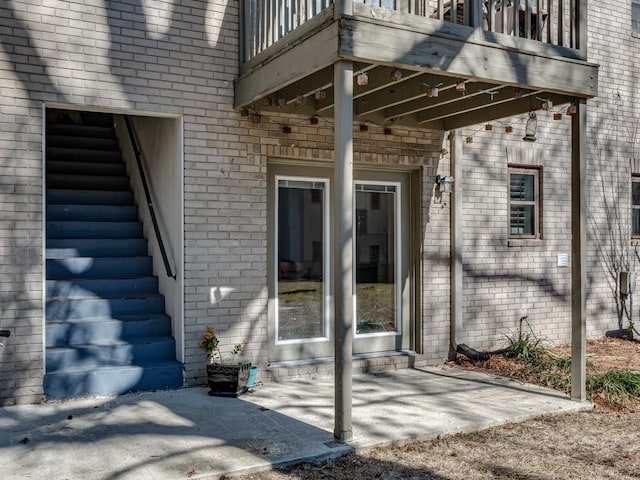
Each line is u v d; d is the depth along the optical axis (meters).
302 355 6.35
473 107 5.93
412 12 4.59
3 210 4.97
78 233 6.91
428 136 6.82
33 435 4.28
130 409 4.92
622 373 5.99
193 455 3.93
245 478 3.68
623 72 8.52
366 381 6.07
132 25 5.43
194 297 5.64
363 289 6.72
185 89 5.63
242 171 5.86
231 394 5.31
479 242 7.23
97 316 6.05
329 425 4.57
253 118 5.80
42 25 5.10
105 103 5.31
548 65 5.14
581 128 5.41
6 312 4.97
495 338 7.32
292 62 4.76
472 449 4.29
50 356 5.34
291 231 6.33
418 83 5.37
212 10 5.77
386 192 6.89
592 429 4.77
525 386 5.91
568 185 7.95
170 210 6.04
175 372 5.59
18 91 5.02
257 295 5.92
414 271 6.89
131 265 6.72
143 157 7.21
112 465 3.74
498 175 7.39
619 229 8.50
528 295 7.59
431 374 6.40
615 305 8.47
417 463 4.00
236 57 5.86
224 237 5.78
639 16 8.88
